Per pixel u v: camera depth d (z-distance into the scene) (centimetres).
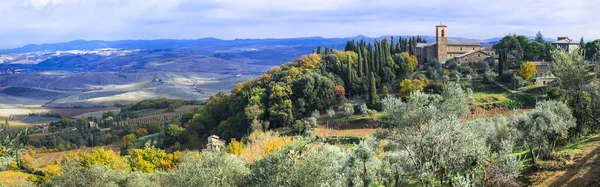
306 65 15488
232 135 12738
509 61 14725
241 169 5472
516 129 5456
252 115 12356
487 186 3916
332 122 11650
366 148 4616
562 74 5041
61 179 5456
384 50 14750
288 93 13025
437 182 4328
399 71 14612
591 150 4838
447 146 3766
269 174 4322
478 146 3925
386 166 4847
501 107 10969
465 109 4941
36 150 15238
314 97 12750
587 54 14550
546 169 4619
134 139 15238
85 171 5547
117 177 5881
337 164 4894
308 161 4125
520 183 4516
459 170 4584
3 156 2580
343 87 13562
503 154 4119
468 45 16188
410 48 16900
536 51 15688
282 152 4575
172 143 13925
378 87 13788
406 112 4091
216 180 5012
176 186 4944
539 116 4894
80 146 16362
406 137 3922
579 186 3981
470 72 13762
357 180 4594
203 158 5556
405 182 4966
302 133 11025
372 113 11388
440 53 16050
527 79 12488
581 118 5728
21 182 6862
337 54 15900
